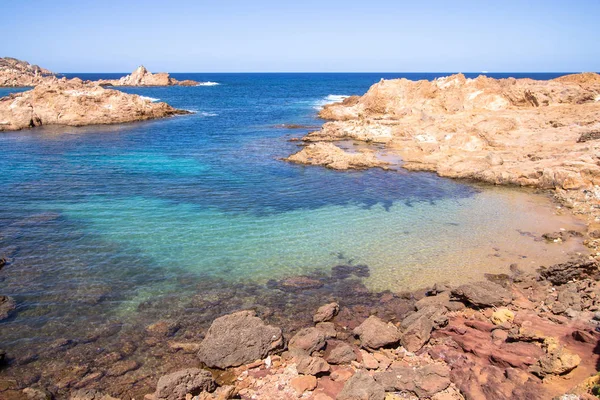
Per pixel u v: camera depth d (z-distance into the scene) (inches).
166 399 427.8
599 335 484.4
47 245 795.4
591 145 1311.5
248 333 508.7
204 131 2266.2
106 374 479.5
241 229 901.2
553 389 404.8
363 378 443.5
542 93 2046.0
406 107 2381.9
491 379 433.7
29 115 2340.1
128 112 2650.1
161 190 1163.3
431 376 448.8
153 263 741.9
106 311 597.9
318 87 6958.7
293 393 444.8
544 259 757.9
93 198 1077.8
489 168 1330.0
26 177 1263.5
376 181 1296.8
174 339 543.5
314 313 611.2
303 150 1628.9
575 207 1027.9
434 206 1065.5
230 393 432.8
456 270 727.1
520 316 562.3
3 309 589.3
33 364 492.1
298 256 781.9
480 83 2266.2
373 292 666.8
